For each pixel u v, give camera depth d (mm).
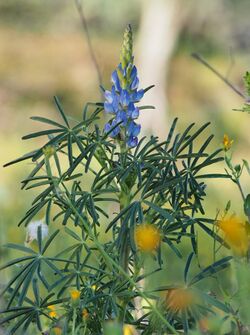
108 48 37750
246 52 39031
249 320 3445
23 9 42219
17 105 36250
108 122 3893
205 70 38375
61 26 41906
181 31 39500
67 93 37719
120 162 3754
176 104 37250
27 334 4074
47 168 3660
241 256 3594
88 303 3695
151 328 3645
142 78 35938
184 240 7145
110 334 3221
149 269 5266
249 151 29219
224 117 31391
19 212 8258
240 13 39188
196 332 3322
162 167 3781
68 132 3713
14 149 30672
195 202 3816
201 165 3807
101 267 3832
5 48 40469
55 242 6625
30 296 5086
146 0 36875
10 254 5848
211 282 4566
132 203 3613
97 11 37875
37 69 39156
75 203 3680
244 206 3898
